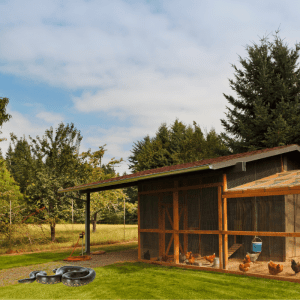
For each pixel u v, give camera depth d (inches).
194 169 358.6
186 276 353.7
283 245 453.7
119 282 328.8
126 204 1071.0
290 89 1046.4
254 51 1119.6
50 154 886.4
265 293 275.1
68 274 338.0
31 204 818.8
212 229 399.2
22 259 540.7
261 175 443.2
